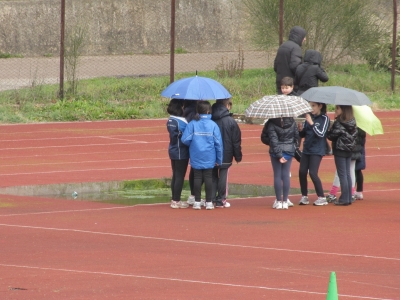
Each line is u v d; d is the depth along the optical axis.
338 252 32.12
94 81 108.94
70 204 43.50
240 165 59.44
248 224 38.03
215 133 41.44
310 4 117.19
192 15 159.75
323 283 27.12
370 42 123.19
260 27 120.69
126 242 33.72
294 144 42.06
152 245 33.16
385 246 33.31
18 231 35.84
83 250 32.09
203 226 37.44
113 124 87.00
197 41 158.88
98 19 151.50
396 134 80.19
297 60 69.56
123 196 46.97
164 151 67.88
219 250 32.28
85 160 62.19
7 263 29.73
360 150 43.97
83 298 25.06
